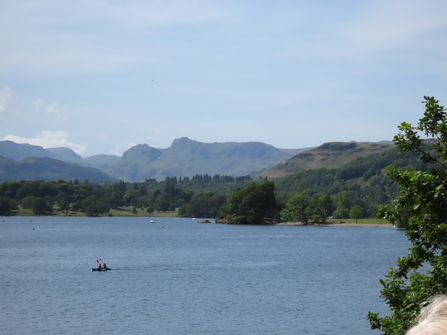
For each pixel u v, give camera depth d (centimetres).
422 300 1756
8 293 6838
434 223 1764
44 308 5847
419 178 1681
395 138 1898
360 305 5981
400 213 1836
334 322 5178
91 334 4719
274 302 6166
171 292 6894
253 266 10019
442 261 1777
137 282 7856
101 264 10488
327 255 12356
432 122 1867
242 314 5538
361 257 11812
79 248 15088
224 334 4741
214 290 7044
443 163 1802
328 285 7444
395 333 1741
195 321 5234
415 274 1966
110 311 5697
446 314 527
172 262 10906
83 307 5897
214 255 12556
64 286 7469
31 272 9225
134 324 5106
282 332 4812
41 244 16738
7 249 14738
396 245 15662
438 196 1627
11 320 5256
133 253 13275
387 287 2062
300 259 11412
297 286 7362
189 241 17875
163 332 4803
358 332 4806
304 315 5475
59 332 4788
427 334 487
